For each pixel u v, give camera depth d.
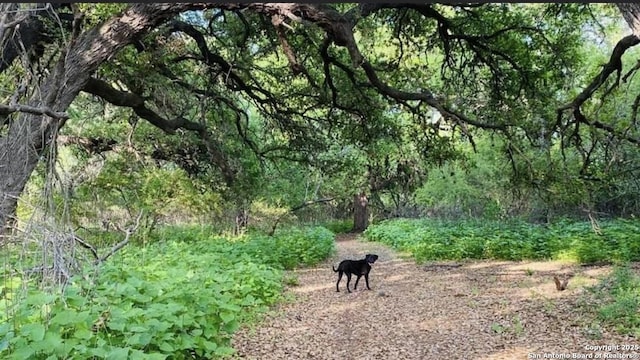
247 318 8.21
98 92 10.72
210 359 5.89
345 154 21.58
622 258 14.07
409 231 23.95
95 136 15.70
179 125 13.40
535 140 14.13
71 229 4.69
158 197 16.23
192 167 17.34
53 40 9.64
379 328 8.26
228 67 13.40
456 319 8.66
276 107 15.13
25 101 7.38
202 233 18.38
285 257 15.54
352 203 41.16
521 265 14.96
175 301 6.12
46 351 3.74
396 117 16.83
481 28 13.25
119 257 9.82
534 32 13.58
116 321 4.61
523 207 24.31
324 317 9.05
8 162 6.54
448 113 12.16
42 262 4.57
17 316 4.14
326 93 14.30
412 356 6.77
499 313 8.84
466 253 16.98
